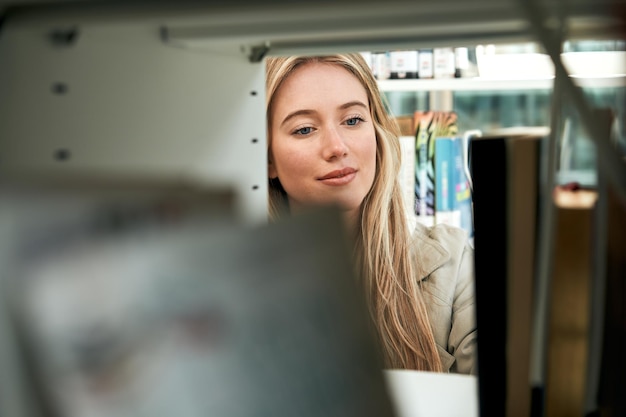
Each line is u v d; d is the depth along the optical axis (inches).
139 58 17.1
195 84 19.1
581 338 14.8
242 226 10.2
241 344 10.4
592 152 14.6
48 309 9.7
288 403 10.8
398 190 45.7
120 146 16.7
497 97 68.1
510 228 14.8
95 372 10.1
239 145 21.0
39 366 9.8
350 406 11.1
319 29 14.7
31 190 9.6
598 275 14.5
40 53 15.1
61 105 15.5
